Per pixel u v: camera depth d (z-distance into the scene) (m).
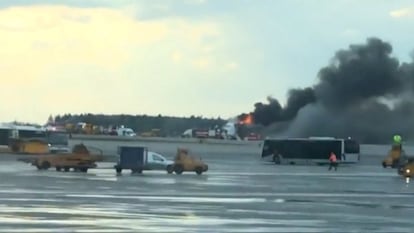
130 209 64.38
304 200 79.50
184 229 50.91
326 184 112.00
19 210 61.59
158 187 94.69
